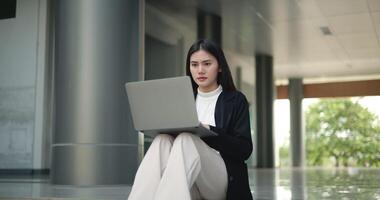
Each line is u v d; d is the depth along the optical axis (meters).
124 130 5.70
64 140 5.68
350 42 14.62
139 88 2.46
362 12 11.47
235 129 2.65
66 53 5.73
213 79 2.78
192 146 2.43
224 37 14.12
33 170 8.76
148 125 2.48
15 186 5.65
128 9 5.86
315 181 7.32
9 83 9.09
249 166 17.48
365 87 22.14
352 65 18.47
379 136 32.62
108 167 5.59
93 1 5.69
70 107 5.65
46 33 8.99
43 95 8.85
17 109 8.98
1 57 9.20
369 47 15.27
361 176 9.40
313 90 22.89
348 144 32.81
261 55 16.61
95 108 5.60
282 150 32.97
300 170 14.49
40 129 8.80
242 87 18.59
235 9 11.20
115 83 5.66
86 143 5.59
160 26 11.83
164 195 2.30
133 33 5.91
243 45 15.18
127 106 5.75
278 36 13.94
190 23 12.27
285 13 11.55
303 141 22.02
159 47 12.02
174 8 11.09
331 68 19.16
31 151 8.80
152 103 2.45
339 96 22.52
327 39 14.23
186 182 2.31
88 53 5.63
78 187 5.42
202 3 10.74
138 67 5.98
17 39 9.14
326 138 33.38
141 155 5.99
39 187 5.45
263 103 16.69
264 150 16.84
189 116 2.36
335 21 12.26
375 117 33.00
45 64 8.92
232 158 2.66
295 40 14.43
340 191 5.15
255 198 4.27
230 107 2.70
